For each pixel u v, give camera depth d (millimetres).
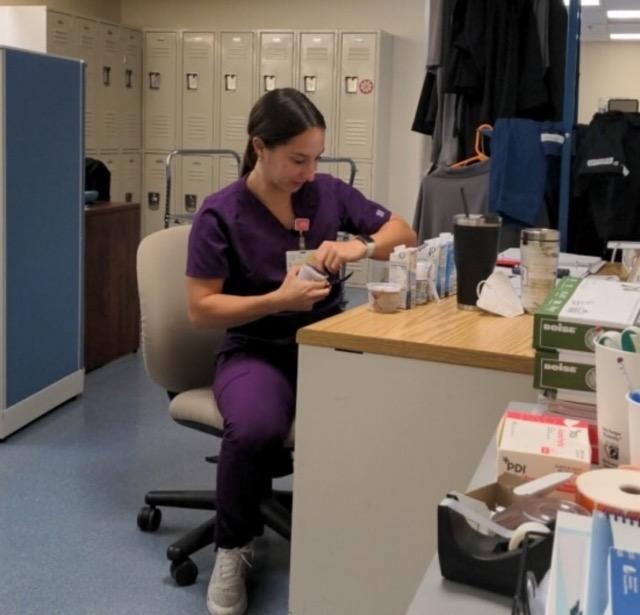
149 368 2283
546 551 774
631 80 8398
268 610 2158
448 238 2180
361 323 1773
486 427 1586
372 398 1664
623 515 754
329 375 1691
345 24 7066
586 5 6746
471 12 3986
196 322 2090
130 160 7195
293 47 6723
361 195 2395
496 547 834
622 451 976
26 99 3270
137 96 7195
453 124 4172
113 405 3740
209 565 2395
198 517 2684
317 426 1718
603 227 3912
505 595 823
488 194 3814
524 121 3779
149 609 2166
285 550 2480
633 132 3895
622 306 1216
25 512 2680
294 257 2174
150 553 2453
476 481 1028
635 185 3906
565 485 926
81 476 2971
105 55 6758
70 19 6375
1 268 3180
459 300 1935
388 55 6809
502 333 1701
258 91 6895
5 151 3152
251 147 2148
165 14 7566
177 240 2303
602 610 583
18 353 3328
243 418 1974
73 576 2312
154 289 2240
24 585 2260
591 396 1179
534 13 3996
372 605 1729
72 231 3691
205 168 7117
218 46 6938
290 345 2152
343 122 6691
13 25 6246
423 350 1604
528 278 1873
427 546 1668
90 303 4195
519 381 1548
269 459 2021
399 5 6883
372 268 6176
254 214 2150
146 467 3064
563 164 3797
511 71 4016
